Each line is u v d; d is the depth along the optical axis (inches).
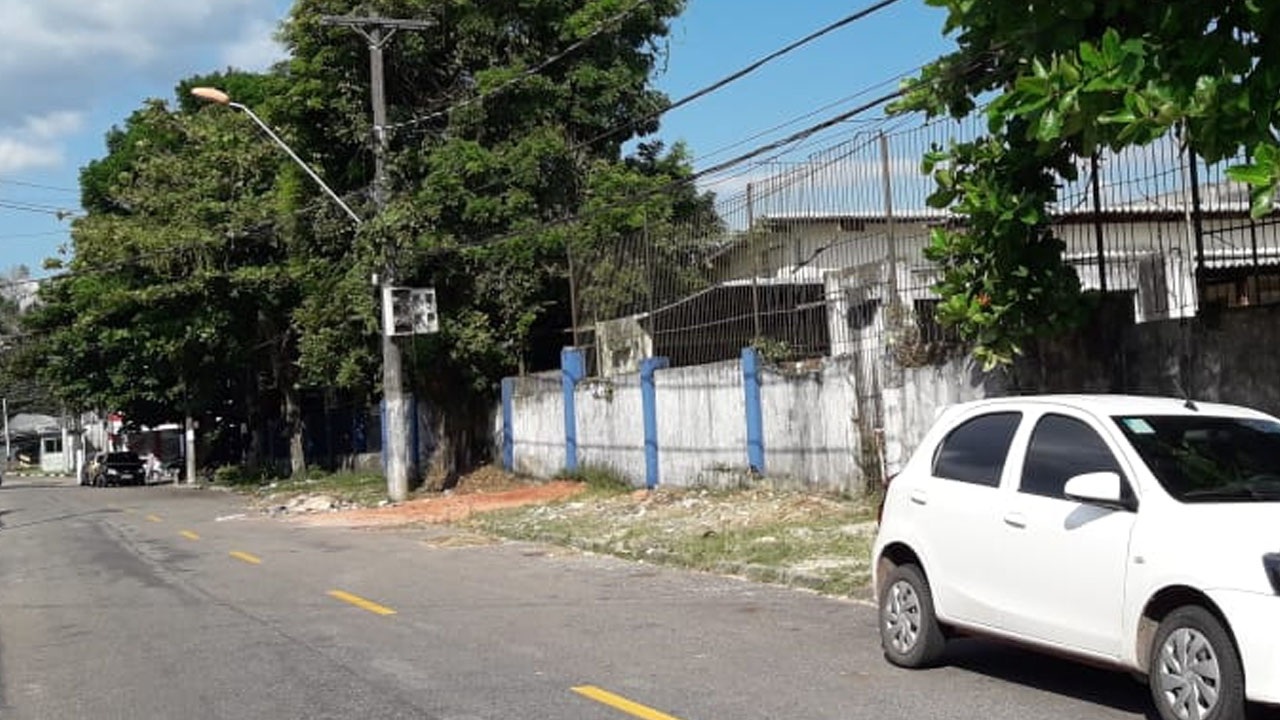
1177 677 238.4
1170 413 279.7
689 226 863.1
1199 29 304.5
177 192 1562.5
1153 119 297.1
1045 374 510.9
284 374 1672.0
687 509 739.4
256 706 309.4
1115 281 540.4
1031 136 317.7
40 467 4576.8
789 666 333.1
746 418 771.4
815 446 710.5
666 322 890.1
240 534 840.9
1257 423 282.2
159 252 1497.3
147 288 1531.7
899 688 302.4
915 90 425.7
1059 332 465.4
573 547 658.2
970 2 348.8
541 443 1066.1
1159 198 463.5
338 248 1205.7
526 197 1082.7
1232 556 230.1
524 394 1094.4
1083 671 316.5
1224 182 462.9
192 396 1945.1
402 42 1112.2
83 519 1086.4
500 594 492.7
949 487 308.0
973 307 463.5
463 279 1103.6
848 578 472.7
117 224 1560.0
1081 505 266.2
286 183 1250.0
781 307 749.3
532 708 295.0
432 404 1218.0
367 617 443.5
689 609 438.9
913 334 613.3
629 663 344.8
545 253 1098.7
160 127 1654.8
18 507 1375.5
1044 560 272.2
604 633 394.3
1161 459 262.2
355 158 1174.3
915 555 318.0
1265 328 424.8
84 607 499.8
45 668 371.2
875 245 662.5
